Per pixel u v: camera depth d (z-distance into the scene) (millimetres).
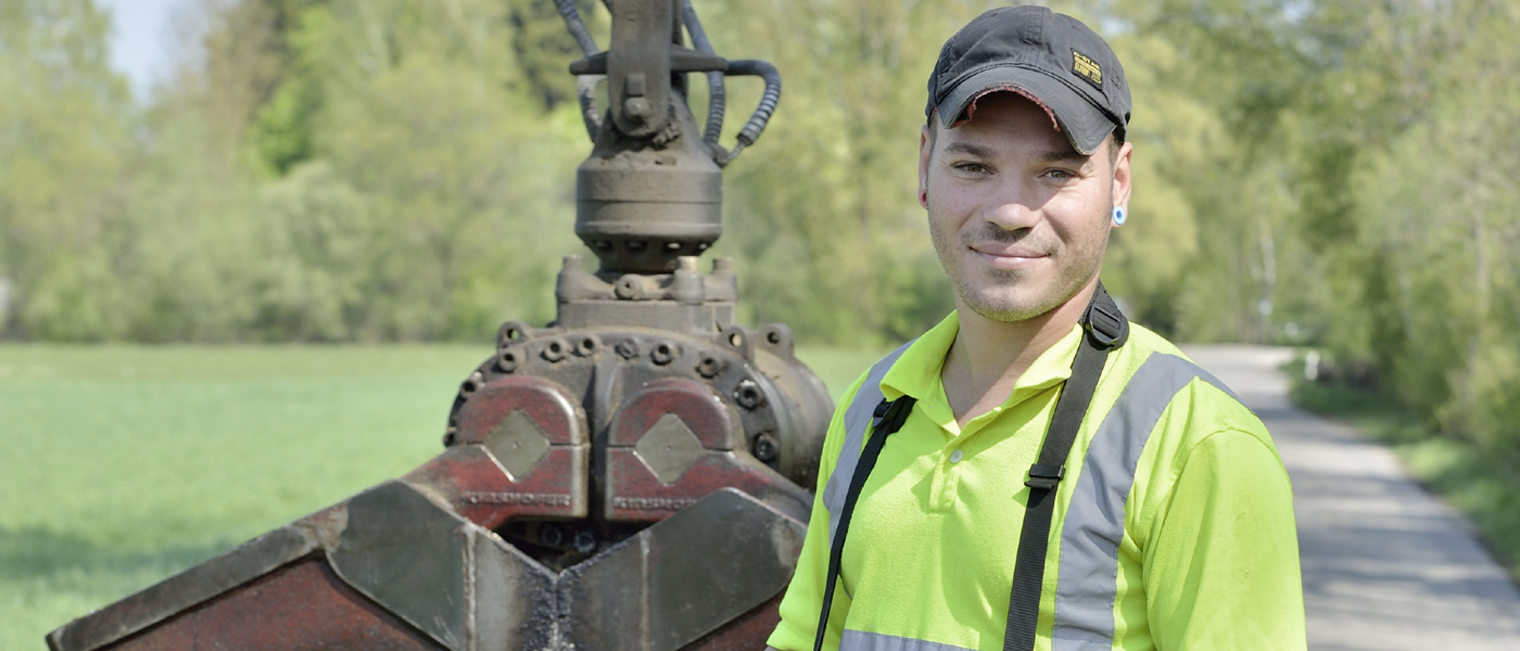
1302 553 11836
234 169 62031
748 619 3566
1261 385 39719
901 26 39406
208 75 70625
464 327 58188
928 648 1854
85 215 54812
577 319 4270
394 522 3680
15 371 41031
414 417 27203
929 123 1995
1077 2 40062
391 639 3715
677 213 4285
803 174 40750
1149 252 55094
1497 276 17328
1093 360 1867
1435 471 17672
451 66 60500
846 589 2023
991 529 1840
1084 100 1811
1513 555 11516
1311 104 23484
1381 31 18047
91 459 20016
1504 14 15641
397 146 56938
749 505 3545
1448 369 21094
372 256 56844
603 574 3623
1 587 9633
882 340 46406
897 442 2010
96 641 3818
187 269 54906
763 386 3979
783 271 45219
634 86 4238
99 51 58281
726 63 4430
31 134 54719
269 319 56906
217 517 14391
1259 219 67750
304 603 3750
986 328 1924
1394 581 10555
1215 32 24750
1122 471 1781
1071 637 1782
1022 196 1851
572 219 59406
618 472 3887
